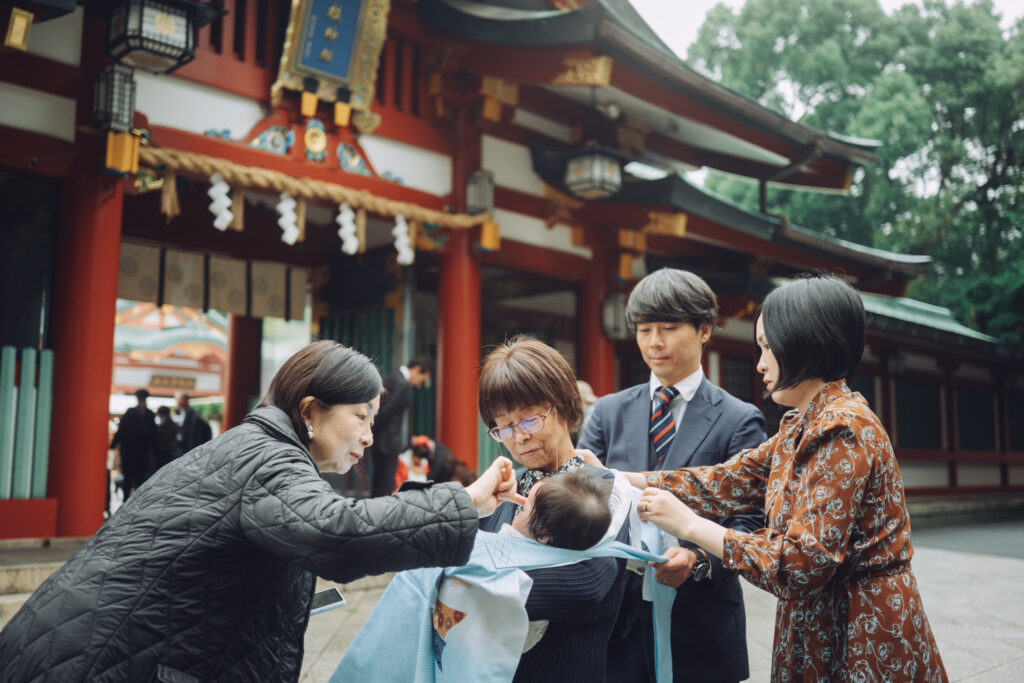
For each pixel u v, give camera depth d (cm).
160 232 912
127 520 156
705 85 838
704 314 243
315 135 715
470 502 152
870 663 162
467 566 159
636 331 252
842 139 1114
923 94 2897
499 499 172
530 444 187
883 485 168
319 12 677
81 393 573
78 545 555
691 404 245
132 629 147
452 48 800
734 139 1060
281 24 711
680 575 190
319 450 176
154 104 634
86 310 579
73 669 144
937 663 167
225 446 160
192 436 1091
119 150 576
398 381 725
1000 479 2023
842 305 176
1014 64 2794
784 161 1121
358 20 699
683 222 952
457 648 158
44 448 567
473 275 839
